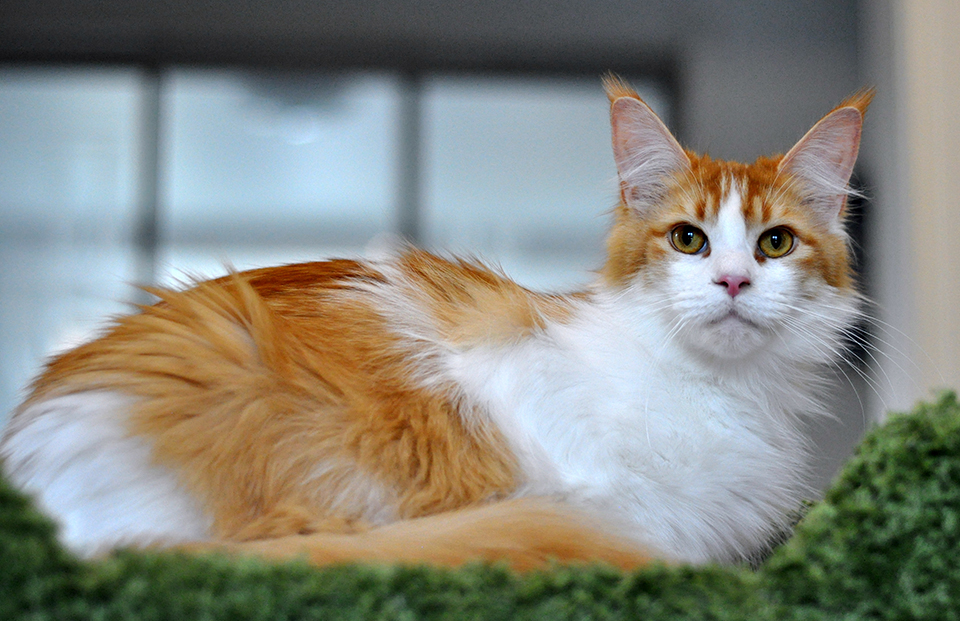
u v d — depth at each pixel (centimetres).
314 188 193
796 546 82
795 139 194
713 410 96
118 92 193
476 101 195
